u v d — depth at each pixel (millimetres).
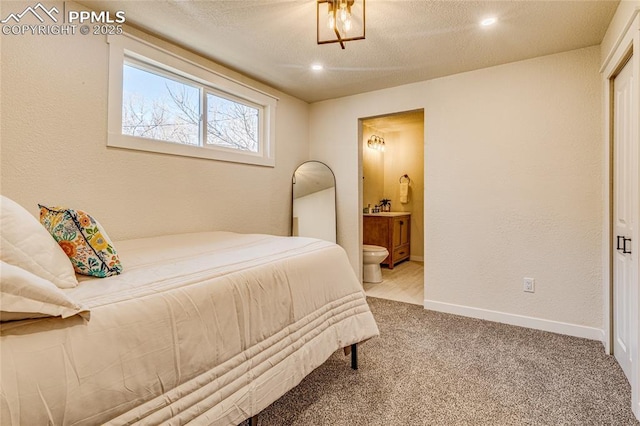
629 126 1884
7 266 768
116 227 2135
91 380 806
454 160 3000
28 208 1754
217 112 2928
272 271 1474
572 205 2520
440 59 2682
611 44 2086
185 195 2568
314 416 1549
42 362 744
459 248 2988
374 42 2389
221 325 1166
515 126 2725
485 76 2844
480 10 1975
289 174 3656
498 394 1723
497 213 2812
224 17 2092
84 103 1966
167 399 966
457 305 3006
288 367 1396
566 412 1571
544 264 2627
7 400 671
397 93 3328
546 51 2525
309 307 1609
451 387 1789
